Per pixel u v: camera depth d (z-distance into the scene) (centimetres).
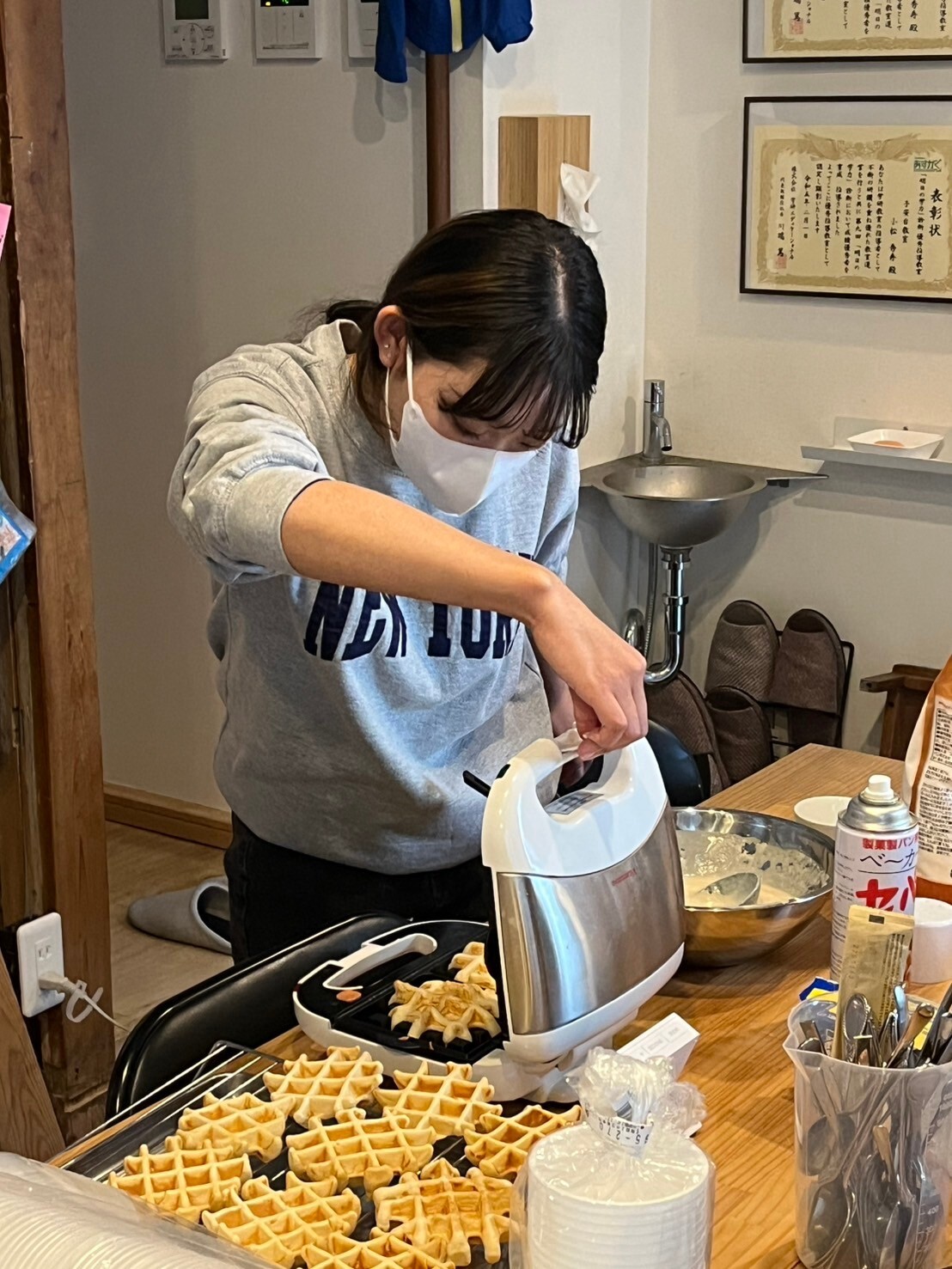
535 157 289
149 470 354
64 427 230
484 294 125
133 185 335
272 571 121
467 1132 110
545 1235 88
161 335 342
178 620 360
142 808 378
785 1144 116
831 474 332
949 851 147
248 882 181
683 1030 125
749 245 330
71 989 244
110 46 329
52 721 237
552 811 124
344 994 132
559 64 304
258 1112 112
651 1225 86
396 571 116
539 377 127
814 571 341
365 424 148
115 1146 110
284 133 311
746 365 339
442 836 171
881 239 313
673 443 353
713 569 355
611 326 338
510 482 164
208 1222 99
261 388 146
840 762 204
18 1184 86
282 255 319
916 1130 96
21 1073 223
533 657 180
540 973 114
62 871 244
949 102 298
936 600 326
